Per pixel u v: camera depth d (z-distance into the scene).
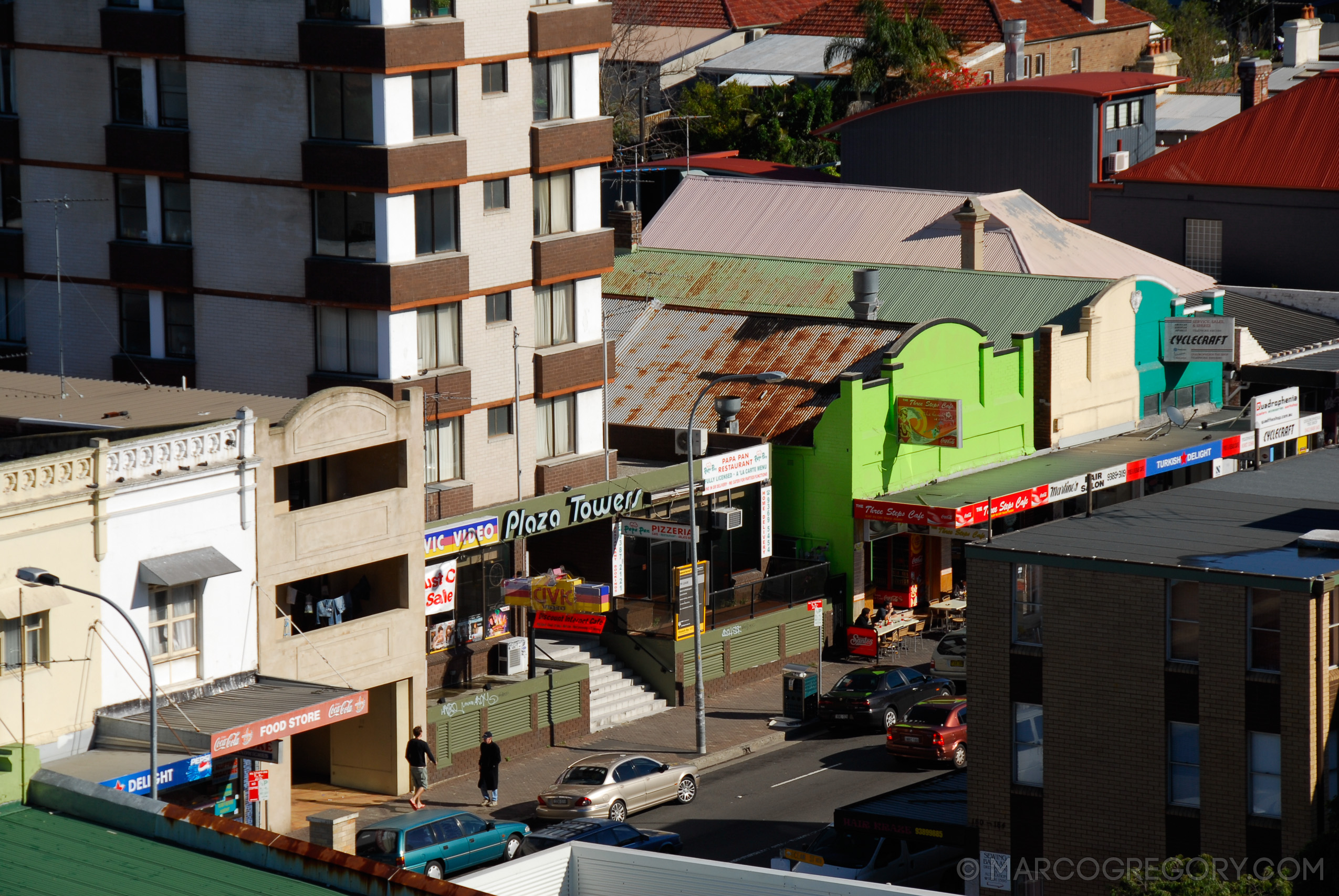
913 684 103.62
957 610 118.62
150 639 79.75
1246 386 139.75
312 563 86.25
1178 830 69.38
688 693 105.88
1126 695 70.00
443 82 98.62
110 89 103.19
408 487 90.50
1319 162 157.62
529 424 105.88
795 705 102.69
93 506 76.56
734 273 138.88
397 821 78.31
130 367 105.25
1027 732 72.94
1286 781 66.81
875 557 120.06
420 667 91.62
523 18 102.19
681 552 110.44
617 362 124.25
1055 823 72.12
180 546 80.25
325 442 86.38
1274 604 67.00
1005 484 114.94
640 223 145.12
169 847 53.91
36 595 74.31
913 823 75.81
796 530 115.75
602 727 101.44
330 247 98.50
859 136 185.25
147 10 100.75
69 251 106.25
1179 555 70.88
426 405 98.25
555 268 105.38
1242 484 85.44
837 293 134.00
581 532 106.62
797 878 54.28
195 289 102.69
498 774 92.25
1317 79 165.25
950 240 149.25
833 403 113.00
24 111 106.06
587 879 58.34
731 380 97.44
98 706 77.56
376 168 95.62
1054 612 71.31
